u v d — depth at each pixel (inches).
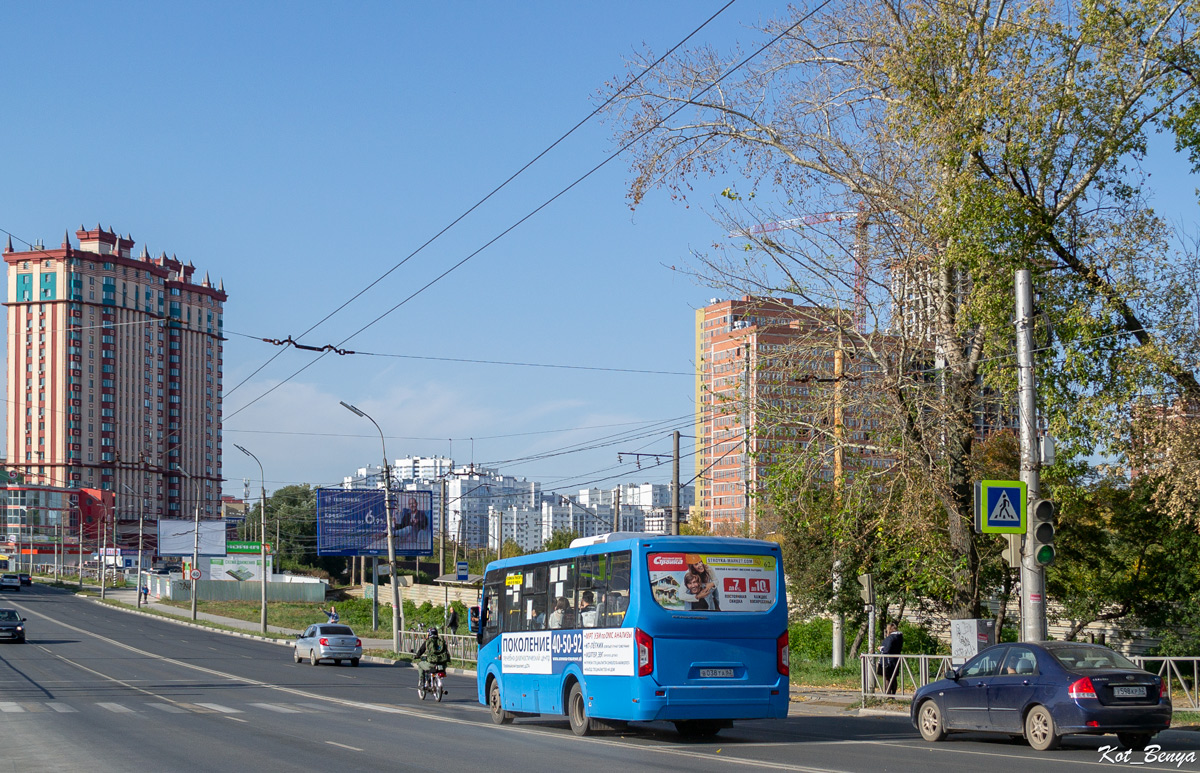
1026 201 799.7
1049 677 588.7
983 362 886.4
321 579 4616.1
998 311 823.1
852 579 1315.2
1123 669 581.9
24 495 6136.8
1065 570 1221.1
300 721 816.9
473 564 4178.2
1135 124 808.9
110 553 5797.2
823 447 930.7
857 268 915.4
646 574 674.8
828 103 911.7
